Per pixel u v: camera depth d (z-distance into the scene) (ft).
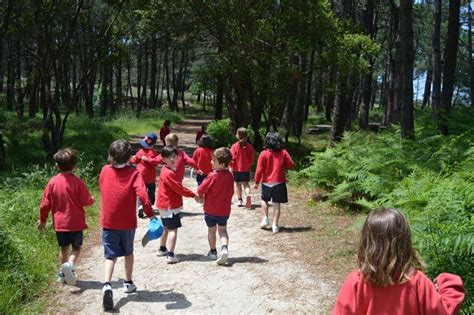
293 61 65.41
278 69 56.44
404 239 7.85
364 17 66.90
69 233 19.03
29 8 56.85
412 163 31.58
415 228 17.72
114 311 17.52
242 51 56.18
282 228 28.27
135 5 59.21
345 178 34.32
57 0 57.93
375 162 33.27
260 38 56.59
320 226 28.22
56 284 19.75
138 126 103.71
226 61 57.77
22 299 18.20
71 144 65.00
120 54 63.93
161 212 22.63
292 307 17.94
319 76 72.84
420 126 50.42
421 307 7.70
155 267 22.08
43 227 19.45
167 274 21.18
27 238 23.18
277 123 63.57
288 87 59.93
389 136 42.42
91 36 78.69
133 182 18.15
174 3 57.88
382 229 7.88
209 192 22.31
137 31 64.08
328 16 56.39
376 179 29.07
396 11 86.79
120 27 62.90
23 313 16.90
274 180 27.25
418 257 8.13
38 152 58.29
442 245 16.79
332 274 21.02
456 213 18.44
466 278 16.01
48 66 56.95
